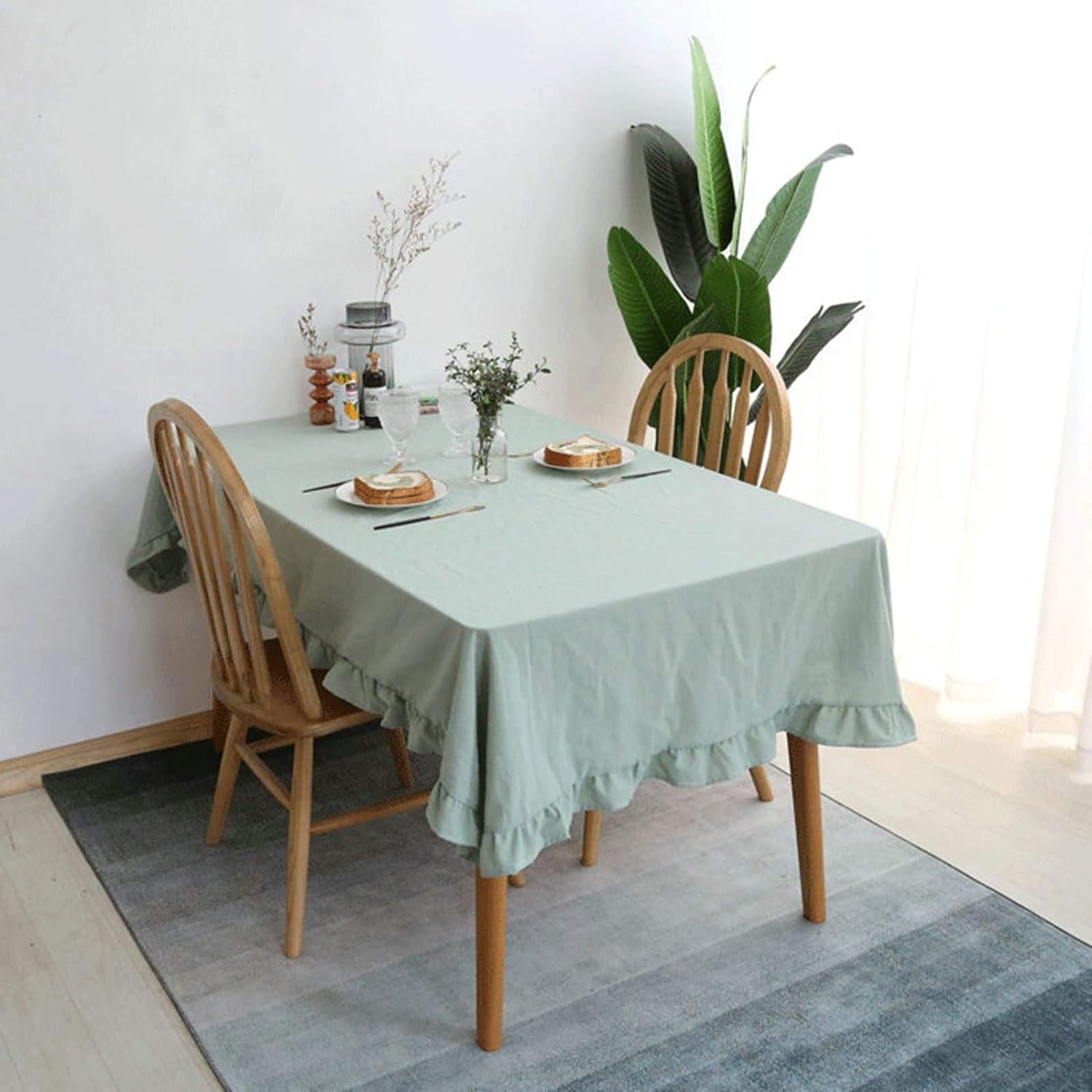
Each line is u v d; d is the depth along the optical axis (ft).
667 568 6.98
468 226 10.68
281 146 9.65
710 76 10.71
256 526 7.08
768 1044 7.15
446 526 7.63
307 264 10.01
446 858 8.86
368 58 9.82
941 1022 7.32
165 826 9.23
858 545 7.37
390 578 6.82
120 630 9.98
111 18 8.80
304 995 7.54
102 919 8.25
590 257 11.42
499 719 6.25
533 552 7.22
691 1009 7.43
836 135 11.59
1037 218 9.86
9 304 8.96
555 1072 6.96
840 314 10.73
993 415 10.23
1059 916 8.27
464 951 7.93
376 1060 7.04
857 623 7.54
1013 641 10.95
